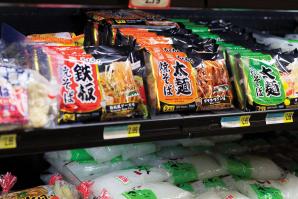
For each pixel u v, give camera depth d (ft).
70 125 4.09
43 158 6.46
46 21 6.30
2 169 6.27
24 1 3.58
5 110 3.70
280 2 4.43
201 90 4.79
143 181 5.47
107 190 5.17
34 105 3.89
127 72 4.53
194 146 6.59
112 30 5.54
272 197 5.69
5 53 4.39
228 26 6.77
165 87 4.63
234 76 5.10
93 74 4.37
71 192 5.13
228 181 6.07
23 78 3.94
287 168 6.55
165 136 4.46
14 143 3.80
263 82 5.05
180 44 5.36
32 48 4.43
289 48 6.13
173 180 5.80
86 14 6.31
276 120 5.05
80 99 4.21
